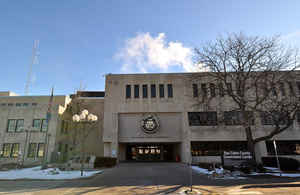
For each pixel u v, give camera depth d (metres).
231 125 26.12
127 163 25.98
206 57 19.19
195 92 27.67
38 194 8.96
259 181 12.02
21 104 32.06
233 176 13.69
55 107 27.84
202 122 26.53
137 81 28.72
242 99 17.77
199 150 25.92
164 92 28.12
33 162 24.95
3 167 22.06
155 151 31.67
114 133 26.56
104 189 9.95
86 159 22.77
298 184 10.90
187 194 8.79
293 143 25.72
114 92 28.31
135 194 8.88
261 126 25.67
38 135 26.64
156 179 12.88
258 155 25.25
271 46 16.95
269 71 17.25
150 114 27.75
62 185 11.15
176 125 27.42
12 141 26.52
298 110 16.92
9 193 9.19
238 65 18.03
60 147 28.20
